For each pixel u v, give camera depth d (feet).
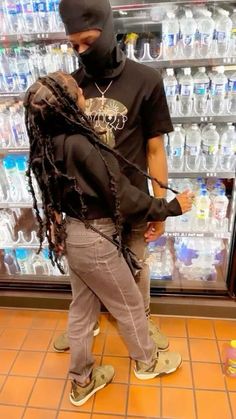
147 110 4.23
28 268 7.31
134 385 5.48
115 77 4.08
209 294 6.64
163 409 5.12
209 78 5.52
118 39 5.39
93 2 3.46
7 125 6.00
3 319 6.93
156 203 3.85
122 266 4.23
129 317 4.70
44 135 3.47
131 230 4.86
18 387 5.57
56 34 5.17
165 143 5.86
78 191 3.55
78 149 3.39
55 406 5.25
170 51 5.21
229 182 6.42
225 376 5.57
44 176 3.60
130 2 4.97
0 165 6.51
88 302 4.69
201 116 5.50
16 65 5.64
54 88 3.32
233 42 5.11
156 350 5.53
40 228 4.43
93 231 3.94
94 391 5.34
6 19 5.31
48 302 6.95
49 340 6.40
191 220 6.44
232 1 4.97
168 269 7.01
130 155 4.36
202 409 5.10
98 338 6.36
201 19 5.11
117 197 3.58
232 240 6.10
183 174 5.90
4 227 6.98
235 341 5.59
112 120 4.14
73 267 4.26
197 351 6.01
